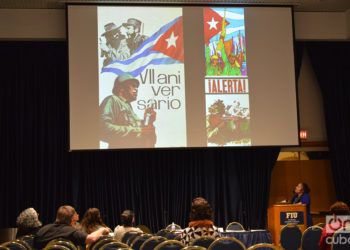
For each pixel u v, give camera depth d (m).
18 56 12.12
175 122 11.76
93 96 11.56
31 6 11.86
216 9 12.12
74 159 12.02
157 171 12.31
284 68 12.19
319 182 13.34
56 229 6.09
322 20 12.91
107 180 12.13
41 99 12.10
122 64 11.72
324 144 13.34
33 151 11.97
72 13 11.66
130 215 8.38
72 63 11.56
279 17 12.27
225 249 5.79
